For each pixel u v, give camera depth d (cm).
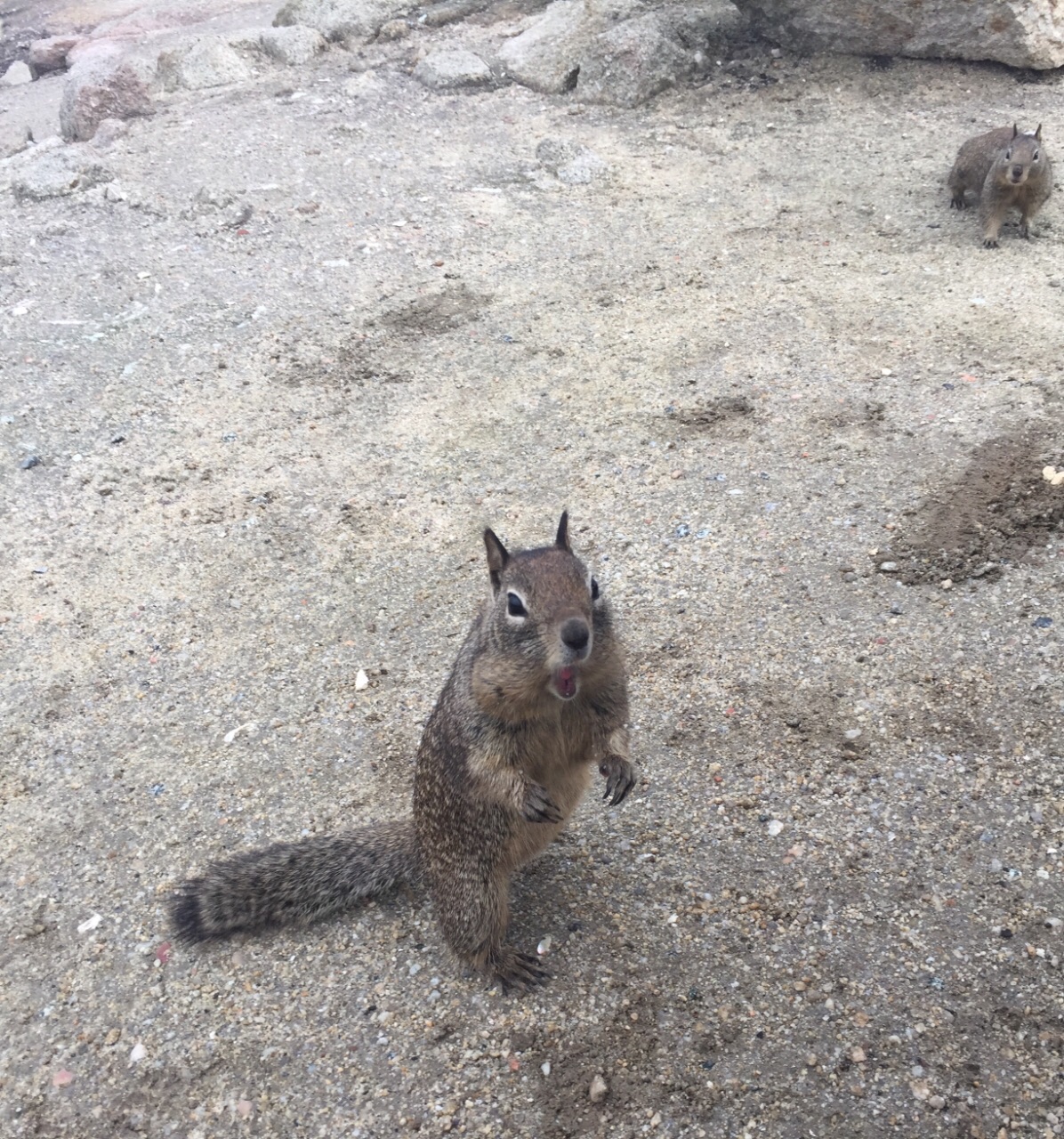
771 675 82
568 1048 59
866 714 78
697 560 95
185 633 95
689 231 152
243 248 156
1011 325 122
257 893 68
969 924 63
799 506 99
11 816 79
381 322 137
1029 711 76
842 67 193
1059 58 184
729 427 112
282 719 85
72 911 71
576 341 130
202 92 213
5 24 318
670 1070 58
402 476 111
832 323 127
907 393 112
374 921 69
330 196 168
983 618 84
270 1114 58
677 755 77
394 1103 58
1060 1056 56
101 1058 62
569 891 69
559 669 55
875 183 160
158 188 173
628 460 109
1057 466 98
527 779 59
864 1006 59
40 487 114
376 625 93
